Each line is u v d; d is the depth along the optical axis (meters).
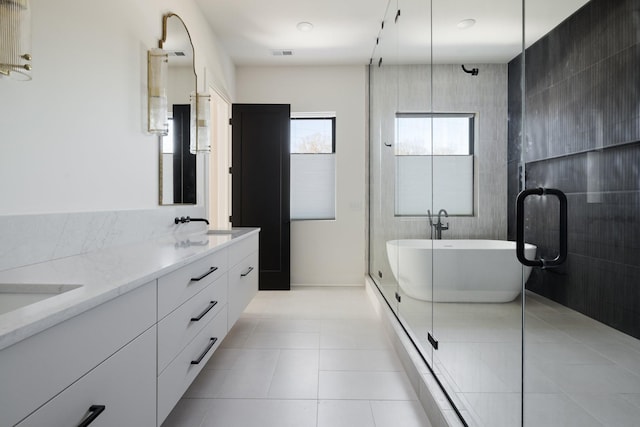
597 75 0.72
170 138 2.43
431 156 1.95
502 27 1.14
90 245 1.56
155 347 1.16
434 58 1.91
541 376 0.93
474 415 1.34
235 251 2.29
